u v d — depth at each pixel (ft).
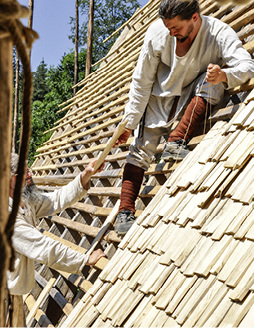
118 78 20.53
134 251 7.56
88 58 45.50
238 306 4.67
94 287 7.95
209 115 8.69
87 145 19.60
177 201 7.25
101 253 9.11
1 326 2.34
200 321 4.89
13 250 2.73
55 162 23.16
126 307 6.53
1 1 2.25
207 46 8.05
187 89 8.71
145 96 8.87
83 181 9.07
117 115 18.31
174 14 7.30
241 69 7.57
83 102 25.11
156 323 5.58
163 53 8.28
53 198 9.01
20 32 2.40
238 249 5.26
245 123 6.98
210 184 6.63
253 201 5.64
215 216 6.08
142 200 9.91
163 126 8.87
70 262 8.39
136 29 25.20
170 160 8.89
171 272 6.14
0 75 2.25
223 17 11.73
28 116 2.67
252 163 6.23
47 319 11.07
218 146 7.26
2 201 2.32
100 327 6.81
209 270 5.40
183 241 6.30
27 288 7.69
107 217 11.12
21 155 2.74
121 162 13.99
